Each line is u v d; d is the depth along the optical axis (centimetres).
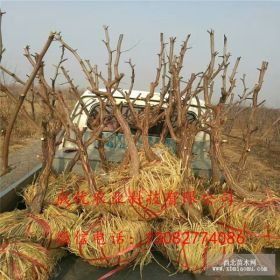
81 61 298
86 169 316
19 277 237
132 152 312
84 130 347
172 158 336
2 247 253
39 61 252
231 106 381
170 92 390
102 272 292
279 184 766
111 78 318
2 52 241
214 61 381
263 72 397
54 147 323
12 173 746
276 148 1451
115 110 312
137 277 290
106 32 318
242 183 403
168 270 304
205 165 434
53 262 281
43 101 327
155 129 470
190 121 484
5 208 343
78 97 374
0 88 304
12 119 246
